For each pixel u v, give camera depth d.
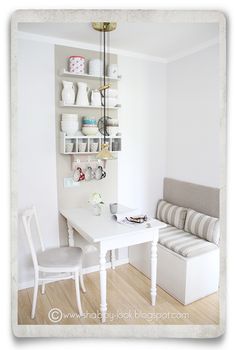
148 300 2.21
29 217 2.01
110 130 2.56
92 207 2.59
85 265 2.68
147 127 2.93
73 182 2.52
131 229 1.99
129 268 2.79
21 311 2.05
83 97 2.41
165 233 2.56
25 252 2.36
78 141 2.47
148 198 3.02
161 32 2.22
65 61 2.37
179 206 2.83
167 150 3.06
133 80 2.78
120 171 2.80
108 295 2.28
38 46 2.24
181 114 2.84
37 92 2.28
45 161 2.37
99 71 2.44
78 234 2.60
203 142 2.61
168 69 2.95
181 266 2.15
